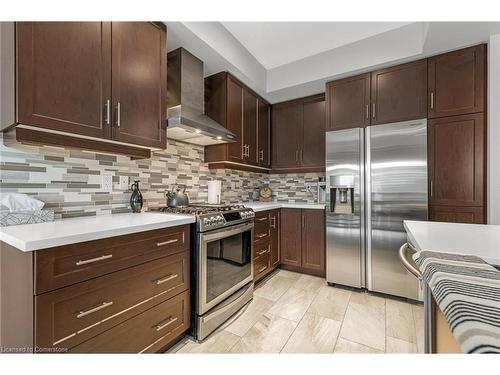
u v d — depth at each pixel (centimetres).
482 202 189
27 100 107
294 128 318
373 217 233
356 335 164
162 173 216
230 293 190
